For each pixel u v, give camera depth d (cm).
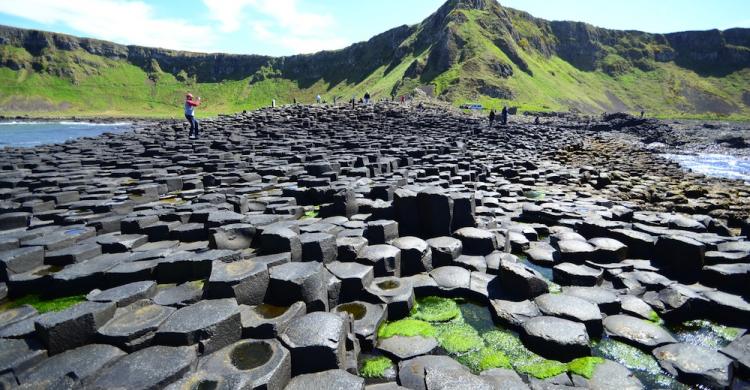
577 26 19000
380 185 1075
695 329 556
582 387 436
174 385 371
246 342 444
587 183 1575
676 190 1466
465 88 10719
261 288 526
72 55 18338
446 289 644
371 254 673
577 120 6875
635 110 15450
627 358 494
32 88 16238
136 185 1283
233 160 1697
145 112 16512
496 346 517
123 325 445
